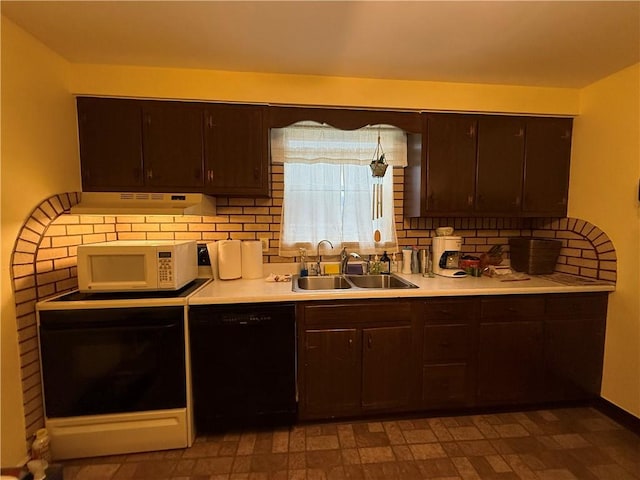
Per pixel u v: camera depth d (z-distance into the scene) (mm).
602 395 2145
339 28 1610
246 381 1865
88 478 1603
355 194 2533
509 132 2340
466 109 2256
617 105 2049
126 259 1794
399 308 1971
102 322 1711
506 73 2098
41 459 1512
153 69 2025
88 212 1882
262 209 2482
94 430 1725
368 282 2477
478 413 2123
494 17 1513
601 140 2156
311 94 2139
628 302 1997
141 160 2070
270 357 1869
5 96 1514
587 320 2111
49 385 1689
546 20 1533
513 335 2057
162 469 1656
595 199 2199
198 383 1836
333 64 1985
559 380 2113
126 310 1727
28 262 1640
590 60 1910
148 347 1739
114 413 1747
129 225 2369
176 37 1692
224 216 2457
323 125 2438
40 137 1721
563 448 1799
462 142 2311
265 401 1889
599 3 1407
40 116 1723
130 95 2016
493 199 2357
